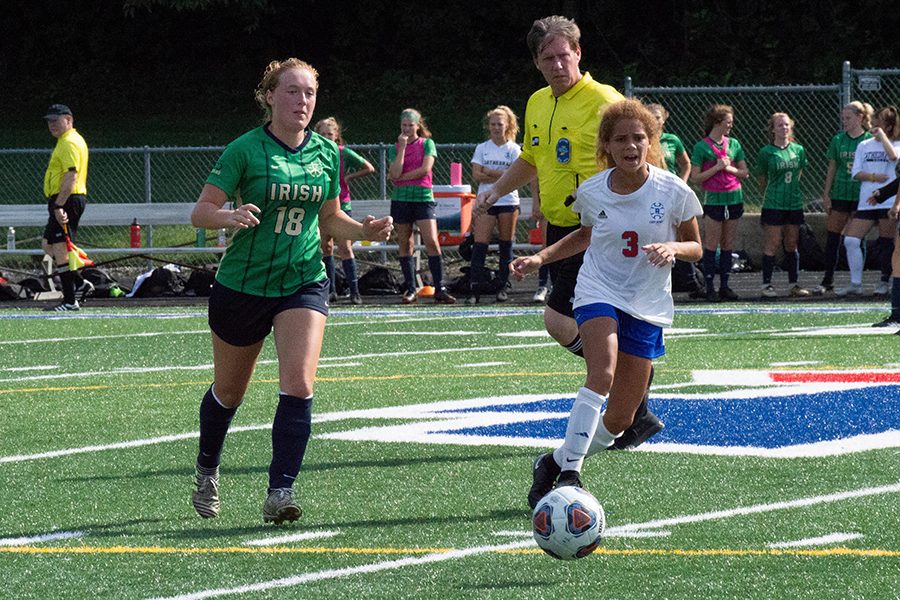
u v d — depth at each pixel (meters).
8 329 42.41
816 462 20.44
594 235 17.64
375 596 14.01
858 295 47.62
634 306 17.45
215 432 17.48
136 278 57.16
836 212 48.50
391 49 114.81
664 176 17.47
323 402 27.23
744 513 17.27
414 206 48.06
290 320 17.11
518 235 65.94
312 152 17.28
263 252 16.97
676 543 15.85
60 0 114.69
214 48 116.44
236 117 108.94
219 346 17.36
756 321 40.66
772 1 107.25
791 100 94.31
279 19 115.06
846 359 32.00
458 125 103.62
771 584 14.12
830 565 14.77
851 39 105.00
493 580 14.51
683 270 48.38
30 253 59.50
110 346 37.75
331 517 17.56
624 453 21.41
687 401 26.25
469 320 42.81
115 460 21.72
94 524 17.41
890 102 101.00
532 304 47.78
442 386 29.09
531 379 29.84
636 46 110.94
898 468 19.88
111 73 115.06
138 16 114.12
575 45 21.58
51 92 113.69
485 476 19.95
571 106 21.61
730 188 46.47
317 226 17.81
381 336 38.84
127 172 86.62
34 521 17.62
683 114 97.88
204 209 16.58
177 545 16.25
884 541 15.74
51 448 22.86
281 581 14.60
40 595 14.25
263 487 19.50
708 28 106.88
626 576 14.53
